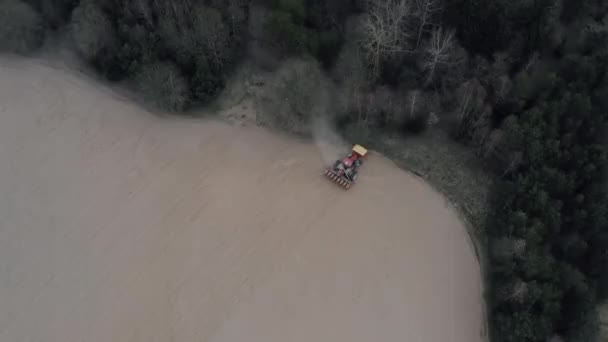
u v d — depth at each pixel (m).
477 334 76.12
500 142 81.62
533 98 84.94
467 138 87.81
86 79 100.00
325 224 84.44
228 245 83.06
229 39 95.38
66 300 79.50
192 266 81.56
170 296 79.25
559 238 76.25
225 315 77.75
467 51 91.44
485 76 86.44
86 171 90.25
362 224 84.31
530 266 72.75
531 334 69.62
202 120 94.56
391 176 88.25
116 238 84.25
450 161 88.31
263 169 89.50
